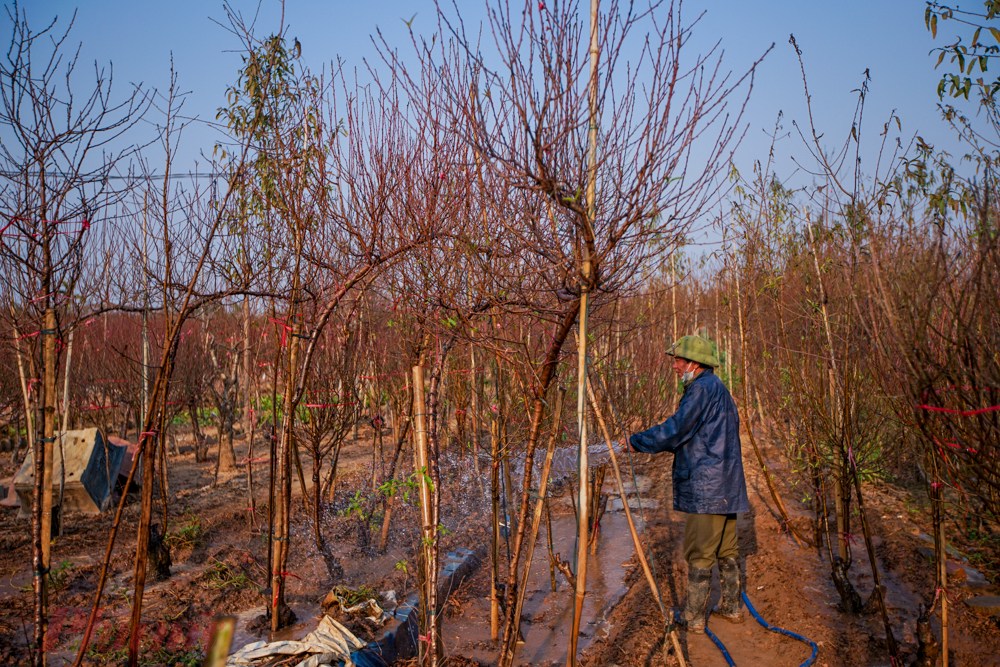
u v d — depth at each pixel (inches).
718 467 169.6
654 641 169.5
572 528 270.5
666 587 206.1
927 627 142.2
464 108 108.7
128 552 231.5
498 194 125.0
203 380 373.4
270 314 177.6
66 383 286.4
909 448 211.6
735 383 313.7
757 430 406.9
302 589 200.8
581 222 106.0
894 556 217.3
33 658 129.5
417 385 128.3
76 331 302.5
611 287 116.0
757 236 229.0
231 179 138.3
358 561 218.5
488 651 165.6
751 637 171.2
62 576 203.8
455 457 229.5
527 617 188.9
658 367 271.4
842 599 180.1
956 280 113.0
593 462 185.9
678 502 175.6
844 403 171.3
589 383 127.9
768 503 282.8
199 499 314.5
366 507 223.5
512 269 126.2
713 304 344.5
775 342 239.5
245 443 469.7
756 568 215.6
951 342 104.7
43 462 123.7
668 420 171.6
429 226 134.7
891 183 145.5
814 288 202.4
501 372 164.4
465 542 231.6
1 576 212.2
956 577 196.5
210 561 223.3
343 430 237.8
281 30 161.9
